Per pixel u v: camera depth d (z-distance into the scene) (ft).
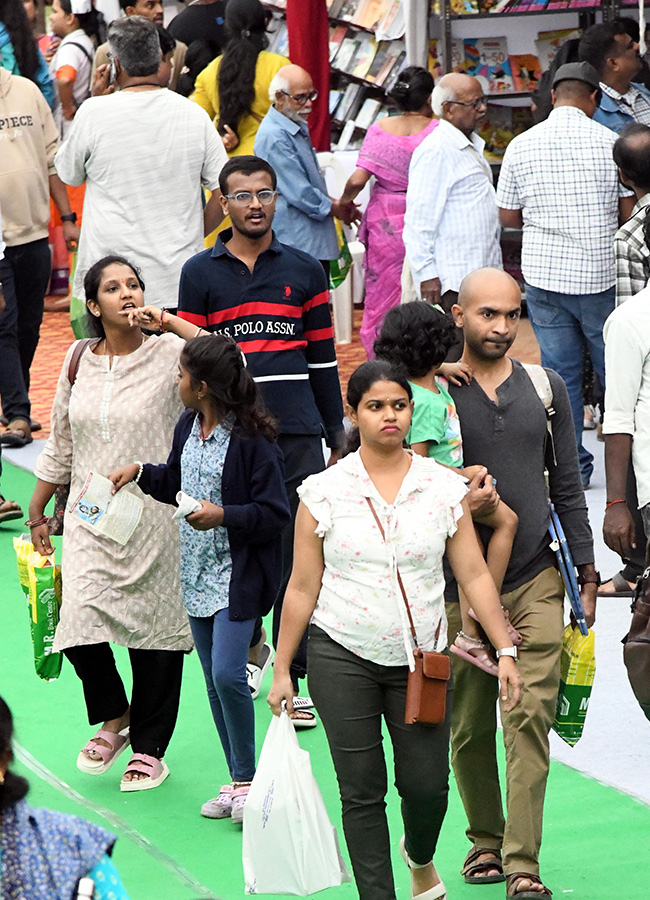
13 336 91.56
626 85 84.64
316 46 104.47
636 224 61.41
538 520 41.78
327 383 57.16
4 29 92.32
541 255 76.59
